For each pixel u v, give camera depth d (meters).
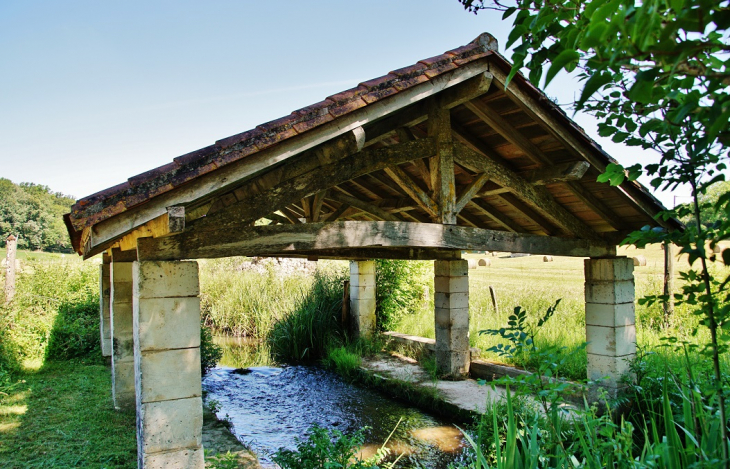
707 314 1.81
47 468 4.46
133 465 4.58
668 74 1.21
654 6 0.98
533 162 5.43
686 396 2.40
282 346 11.38
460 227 4.83
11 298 10.23
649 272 12.63
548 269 17.56
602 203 5.64
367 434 6.50
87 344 9.55
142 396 3.39
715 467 1.77
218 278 16.19
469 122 5.30
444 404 7.04
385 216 6.66
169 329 3.49
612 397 5.68
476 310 11.30
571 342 7.99
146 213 3.06
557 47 1.54
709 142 1.26
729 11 1.01
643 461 2.31
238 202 3.76
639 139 1.80
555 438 2.73
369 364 9.47
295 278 15.58
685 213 1.79
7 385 7.14
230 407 7.89
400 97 3.90
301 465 3.82
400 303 11.91
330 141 3.88
